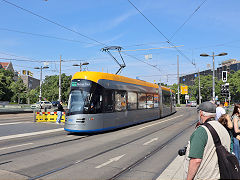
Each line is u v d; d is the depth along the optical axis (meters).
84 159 6.32
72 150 7.44
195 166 2.16
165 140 9.43
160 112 20.17
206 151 2.20
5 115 24.23
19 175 4.91
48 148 7.72
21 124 15.08
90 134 10.95
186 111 34.72
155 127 13.92
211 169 2.18
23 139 9.43
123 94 13.12
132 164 5.88
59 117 15.55
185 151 2.64
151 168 5.59
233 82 67.38
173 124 15.69
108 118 11.54
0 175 4.89
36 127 13.54
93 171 5.28
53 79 71.12
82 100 10.61
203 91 72.50
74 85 10.96
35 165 5.70
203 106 2.48
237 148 4.33
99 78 11.27
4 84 55.03
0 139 9.34
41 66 36.19
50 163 5.89
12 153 6.94
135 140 9.39
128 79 14.10
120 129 12.97
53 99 64.94
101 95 11.15
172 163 5.95
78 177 4.84
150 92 17.66
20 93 58.41
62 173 5.10
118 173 5.14
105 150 7.48
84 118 10.40
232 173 2.05
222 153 2.14
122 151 7.38
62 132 11.59
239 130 4.37
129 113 13.71
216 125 2.28
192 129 12.99
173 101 27.91
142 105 15.86
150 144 8.57
